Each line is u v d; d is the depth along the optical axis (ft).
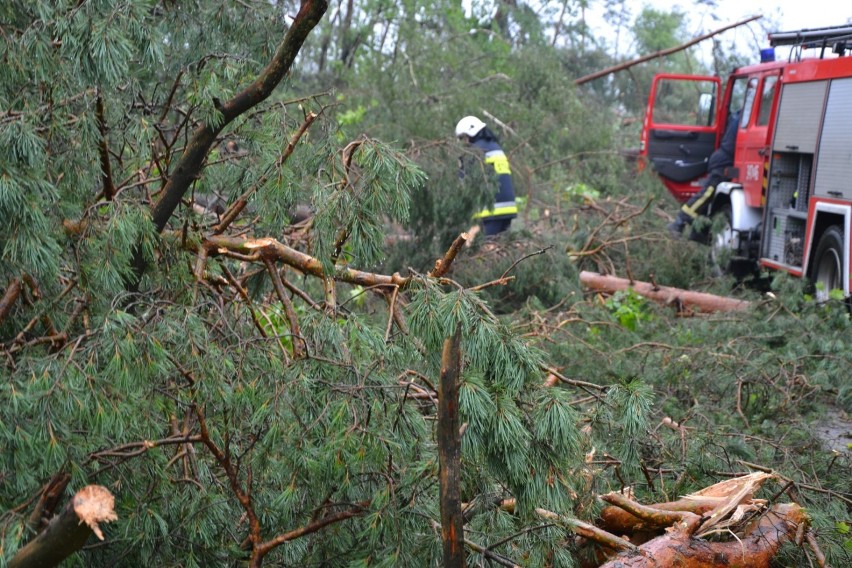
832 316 25.14
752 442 15.40
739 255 35.42
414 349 11.12
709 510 11.18
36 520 8.30
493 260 25.16
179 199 12.04
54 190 9.68
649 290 29.68
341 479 9.57
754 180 34.76
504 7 54.29
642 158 42.73
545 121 44.06
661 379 18.92
